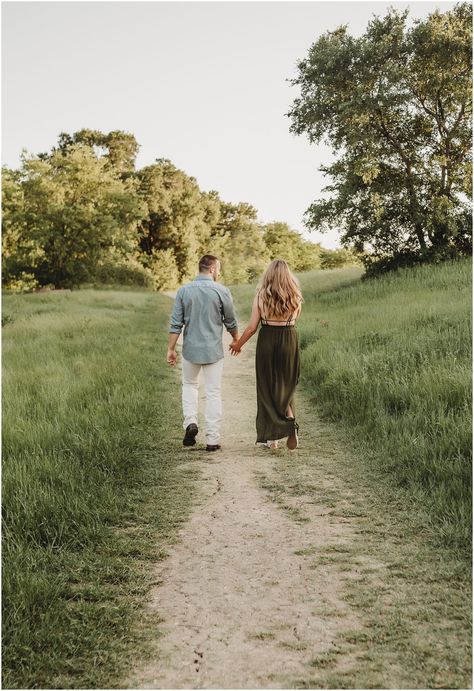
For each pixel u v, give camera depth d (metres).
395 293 18.59
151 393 8.41
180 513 4.29
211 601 3.08
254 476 5.07
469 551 3.44
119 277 56.03
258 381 5.82
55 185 44.16
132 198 47.91
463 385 6.21
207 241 78.69
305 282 32.66
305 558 3.53
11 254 43.56
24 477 4.52
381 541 3.70
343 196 24.59
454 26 23.11
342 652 2.61
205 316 6.00
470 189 24.33
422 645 2.63
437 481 4.46
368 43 23.00
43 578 3.21
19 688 2.45
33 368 10.05
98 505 4.30
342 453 5.61
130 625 2.87
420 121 24.88
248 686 2.42
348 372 7.86
